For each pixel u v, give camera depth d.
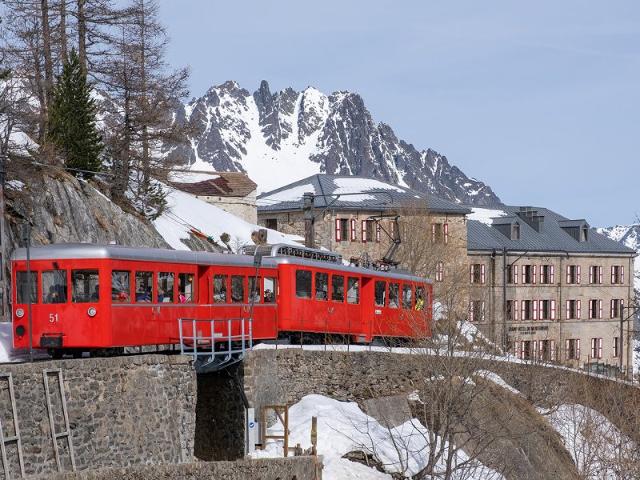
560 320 108.06
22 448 24.72
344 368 43.34
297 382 41.56
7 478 23.72
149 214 64.44
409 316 50.06
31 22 61.12
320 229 92.31
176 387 30.80
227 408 38.47
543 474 43.94
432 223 92.50
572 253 109.06
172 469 27.97
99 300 30.34
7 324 34.50
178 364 31.00
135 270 31.69
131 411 28.70
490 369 48.34
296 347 42.06
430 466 37.78
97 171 55.94
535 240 107.25
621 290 113.94
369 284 49.09
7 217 41.97
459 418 39.81
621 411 51.50
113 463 27.77
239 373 38.38
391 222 91.75
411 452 38.88
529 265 105.75
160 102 65.56
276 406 36.75
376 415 43.28
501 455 41.84
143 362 29.44
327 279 45.53
